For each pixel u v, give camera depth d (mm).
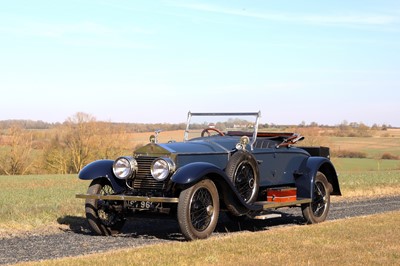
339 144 72938
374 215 11180
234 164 9203
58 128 56938
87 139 56562
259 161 9938
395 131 84625
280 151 10477
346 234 8414
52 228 10172
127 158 8922
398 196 19031
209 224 8727
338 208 14344
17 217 10828
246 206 9172
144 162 8992
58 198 16375
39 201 15234
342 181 23906
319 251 7012
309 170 10836
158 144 8977
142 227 10406
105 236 9344
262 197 10266
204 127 10867
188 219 8352
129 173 8883
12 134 55406
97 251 7891
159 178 8547
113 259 6539
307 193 10742
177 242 7961
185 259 6555
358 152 66562
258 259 6527
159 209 8703
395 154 65250
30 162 56250
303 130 53375
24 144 55656
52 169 56281
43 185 28250
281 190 10055
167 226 10547
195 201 8555
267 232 8797
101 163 9461
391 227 9172
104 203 9258
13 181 33750
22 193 19453
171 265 6227
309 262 6320
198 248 7285
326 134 58125
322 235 8344
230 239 8008
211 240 8031
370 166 57406
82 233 9664
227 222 11258
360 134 79688
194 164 8547
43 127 58219
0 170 55156
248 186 9500
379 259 6516
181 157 8820
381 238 8023
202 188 8617
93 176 9195
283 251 7039
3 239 8953
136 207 8883
